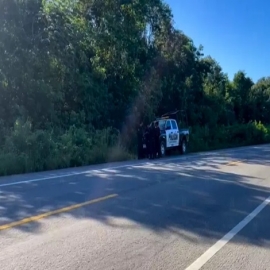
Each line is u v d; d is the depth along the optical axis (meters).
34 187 13.27
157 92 37.56
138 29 36.69
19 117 23.58
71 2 33.19
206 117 52.97
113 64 34.56
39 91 26.22
